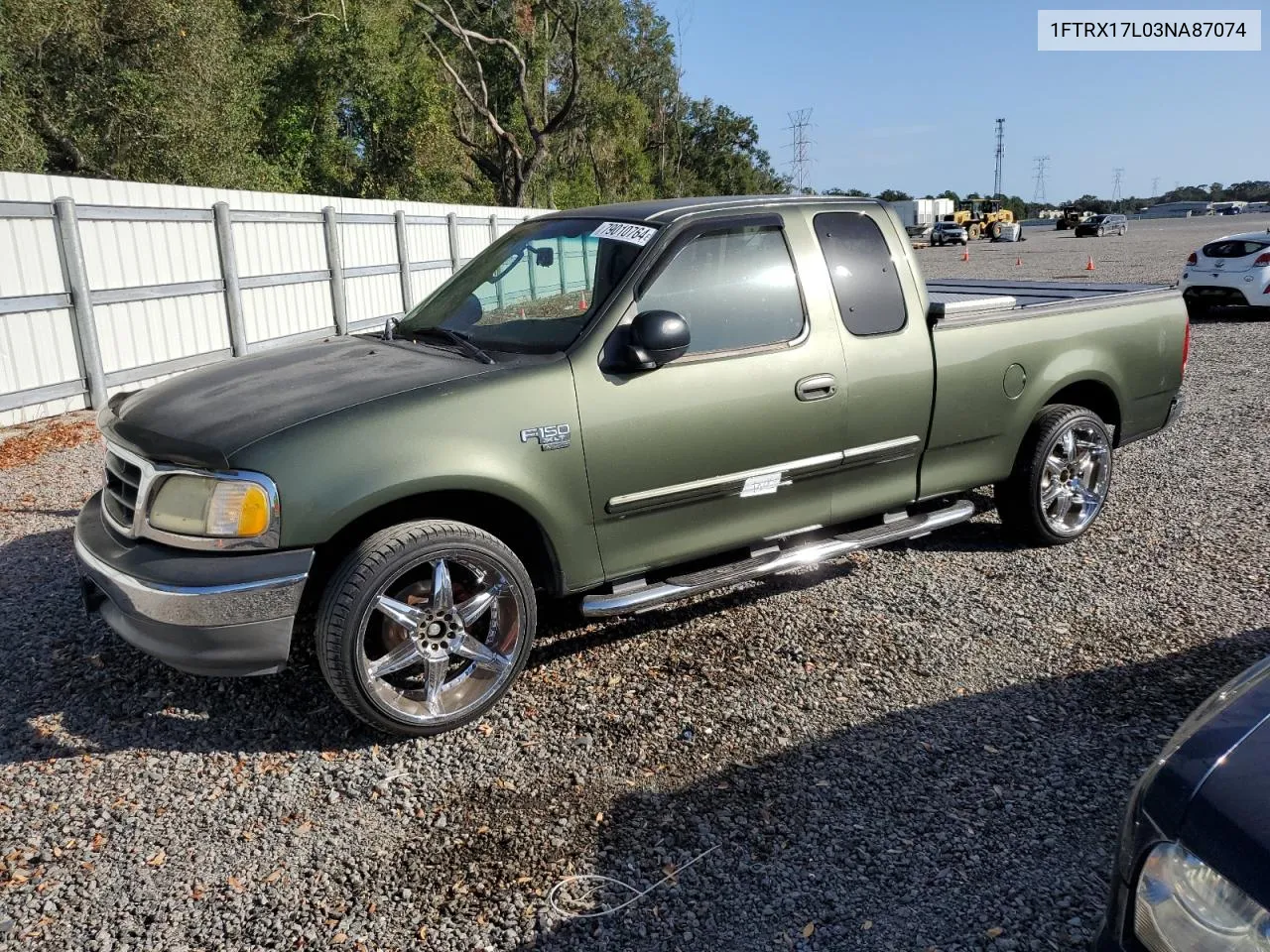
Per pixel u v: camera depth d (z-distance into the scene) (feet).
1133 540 18.01
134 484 10.98
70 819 9.98
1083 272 89.45
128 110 67.67
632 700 12.37
